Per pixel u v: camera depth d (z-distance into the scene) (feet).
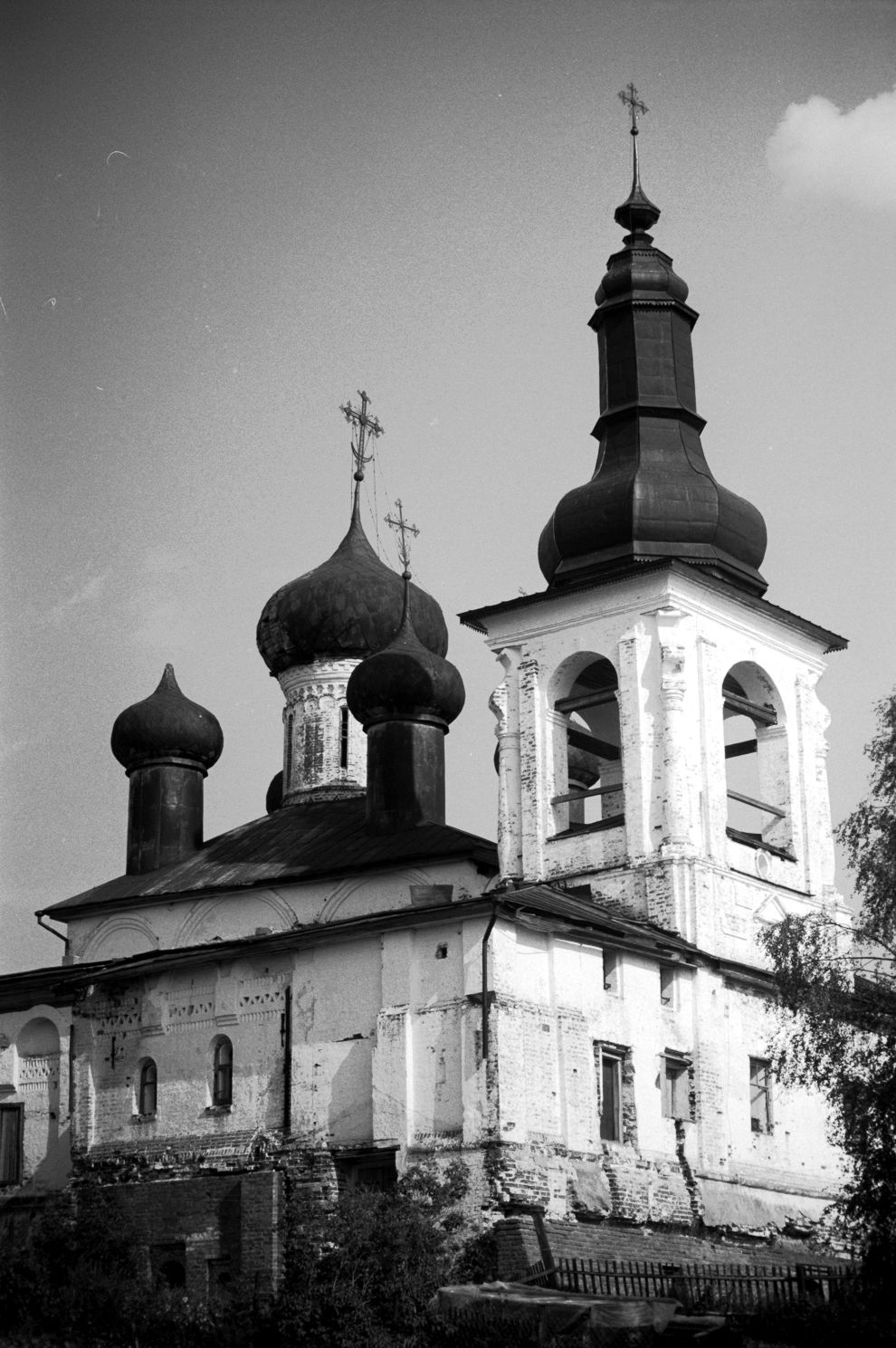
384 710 199.41
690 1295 145.28
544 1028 161.17
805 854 193.16
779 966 153.89
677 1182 169.07
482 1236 152.15
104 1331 147.23
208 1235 156.15
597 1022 165.78
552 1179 156.76
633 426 194.18
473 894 188.75
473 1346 137.90
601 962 168.14
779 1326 135.95
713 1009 177.78
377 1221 149.28
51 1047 192.65
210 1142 170.09
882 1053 149.48
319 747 214.48
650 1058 170.60
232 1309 147.23
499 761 193.16
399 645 201.05
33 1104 191.72
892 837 149.07
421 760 198.80
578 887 185.16
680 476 191.21
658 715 184.96
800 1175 181.06
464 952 159.74
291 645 216.13
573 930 164.25
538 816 189.57
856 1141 145.18
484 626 197.16
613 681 201.46
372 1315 143.54
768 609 193.06
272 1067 169.07
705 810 184.14
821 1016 150.71
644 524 189.57
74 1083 179.52
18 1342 145.28
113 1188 162.30
